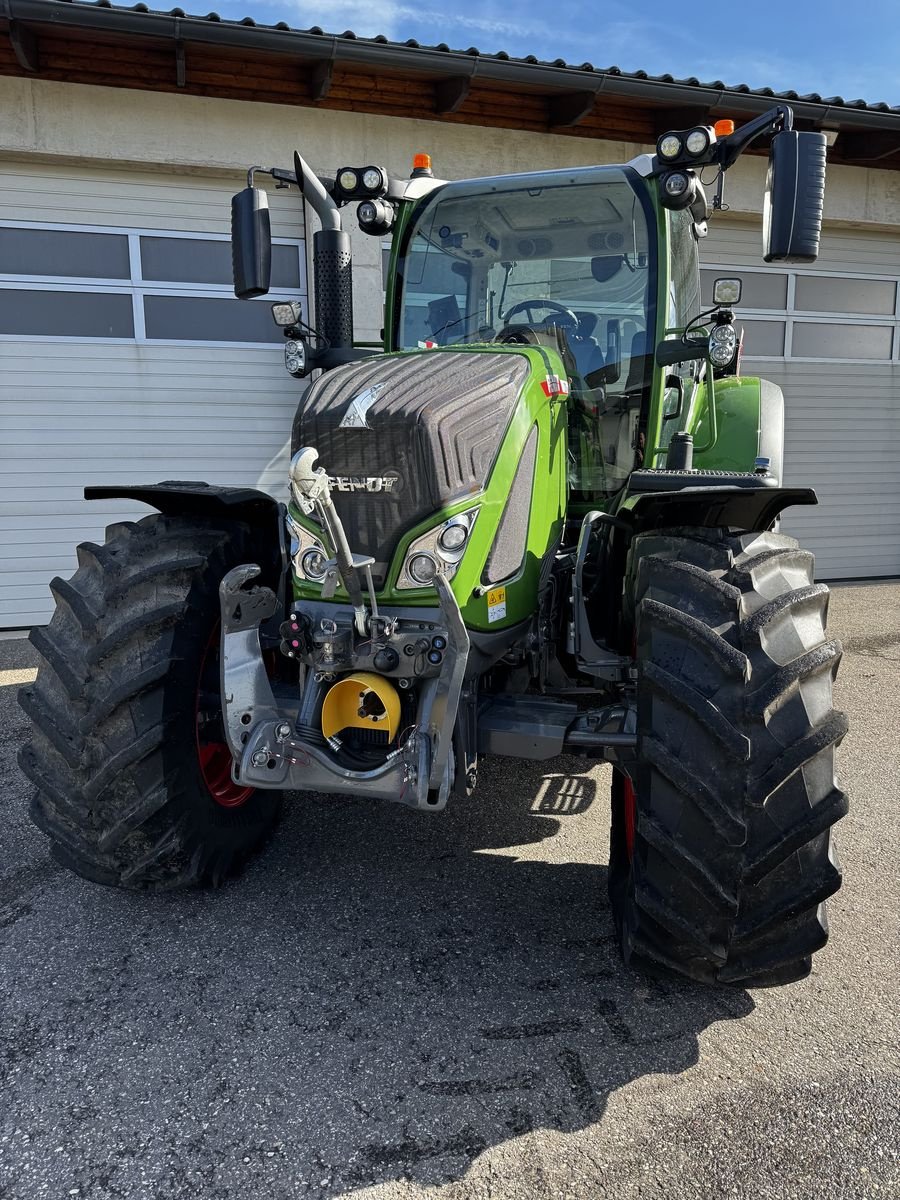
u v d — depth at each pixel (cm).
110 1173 160
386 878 265
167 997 209
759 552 206
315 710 215
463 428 208
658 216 299
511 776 347
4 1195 155
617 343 307
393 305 333
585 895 256
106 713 212
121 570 228
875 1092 179
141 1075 184
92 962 223
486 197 319
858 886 263
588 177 308
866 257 779
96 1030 198
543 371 242
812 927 187
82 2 509
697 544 207
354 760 210
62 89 560
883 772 354
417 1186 157
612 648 250
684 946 189
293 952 227
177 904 250
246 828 264
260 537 263
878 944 232
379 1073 184
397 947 229
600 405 311
